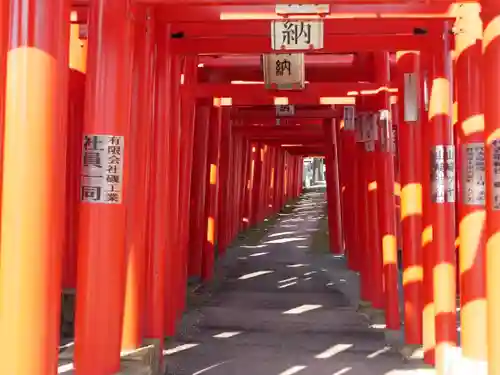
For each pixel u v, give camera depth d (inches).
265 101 458.6
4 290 190.5
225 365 384.2
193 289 602.5
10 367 189.8
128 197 323.0
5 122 191.5
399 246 750.5
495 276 222.8
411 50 352.2
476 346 295.6
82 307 258.4
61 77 198.8
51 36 193.8
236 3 260.1
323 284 639.1
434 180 339.6
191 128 509.4
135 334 322.7
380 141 458.3
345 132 671.1
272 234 1034.1
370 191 514.6
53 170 195.2
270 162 1282.0
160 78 361.7
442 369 331.0
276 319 506.3
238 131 874.1
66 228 432.5
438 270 338.6
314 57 502.3
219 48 374.3
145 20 321.7
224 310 531.5
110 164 257.3
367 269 545.3
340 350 421.7
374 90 455.8
